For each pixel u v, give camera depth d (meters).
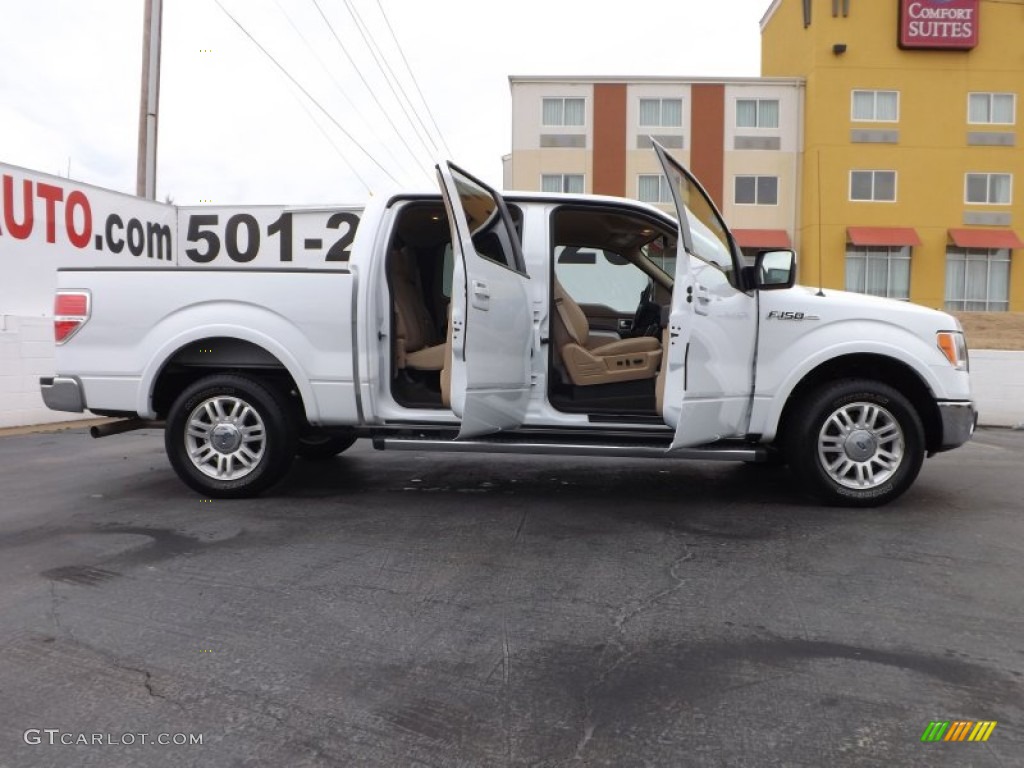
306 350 5.01
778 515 4.96
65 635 3.11
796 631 3.18
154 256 12.51
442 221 5.45
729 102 31.25
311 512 4.98
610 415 5.02
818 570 3.90
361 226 5.11
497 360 4.61
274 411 5.16
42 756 2.30
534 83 31.30
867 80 30.91
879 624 3.25
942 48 30.59
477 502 5.29
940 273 31.44
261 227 12.96
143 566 3.91
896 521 4.81
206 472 5.23
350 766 2.26
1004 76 31.00
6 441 8.37
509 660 2.91
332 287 4.98
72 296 5.14
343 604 3.43
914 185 31.17
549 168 31.45
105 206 11.39
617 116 31.25
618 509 5.11
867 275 31.50
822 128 30.95
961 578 3.79
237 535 4.45
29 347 9.44
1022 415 10.74
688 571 3.88
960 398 4.99
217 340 5.18
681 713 2.55
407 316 5.39
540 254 5.05
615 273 6.34
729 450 4.89
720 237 5.03
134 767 2.26
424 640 3.07
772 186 31.59
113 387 5.12
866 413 4.99
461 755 2.32
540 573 3.84
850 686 2.72
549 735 2.42
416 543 4.31
